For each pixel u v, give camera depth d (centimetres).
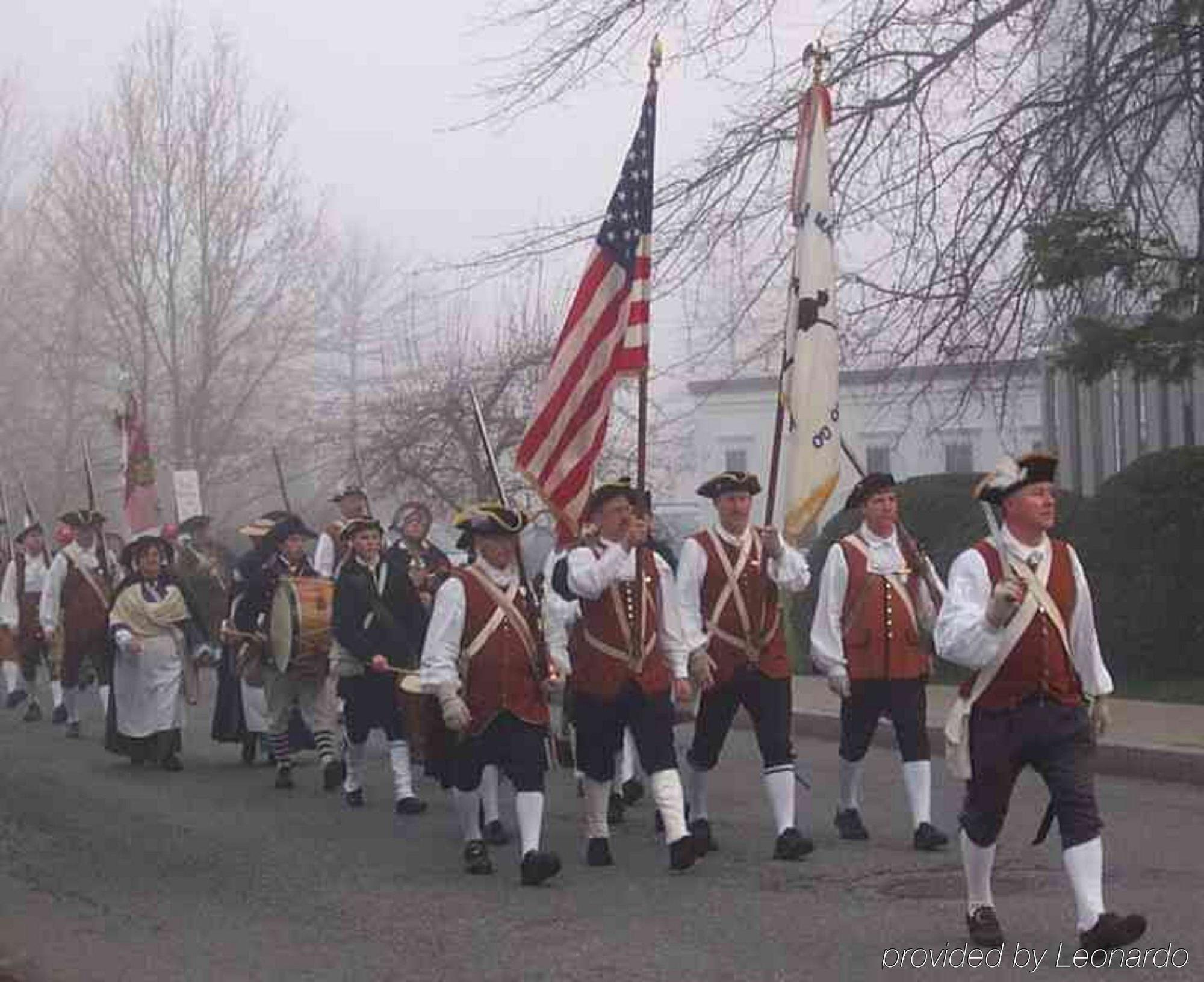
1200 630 2172
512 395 3266
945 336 2261
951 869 1158
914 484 2497
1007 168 2217
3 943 1036
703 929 1009
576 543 1359
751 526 1259
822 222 1323
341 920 1077
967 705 890
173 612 1841
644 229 1402
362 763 1584
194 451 5309
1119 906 1020
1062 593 879
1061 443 2897
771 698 1219
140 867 1277
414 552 1631
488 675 1150
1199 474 2180
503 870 1223
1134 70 2194
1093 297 2202
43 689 2933
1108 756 1642
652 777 1174
